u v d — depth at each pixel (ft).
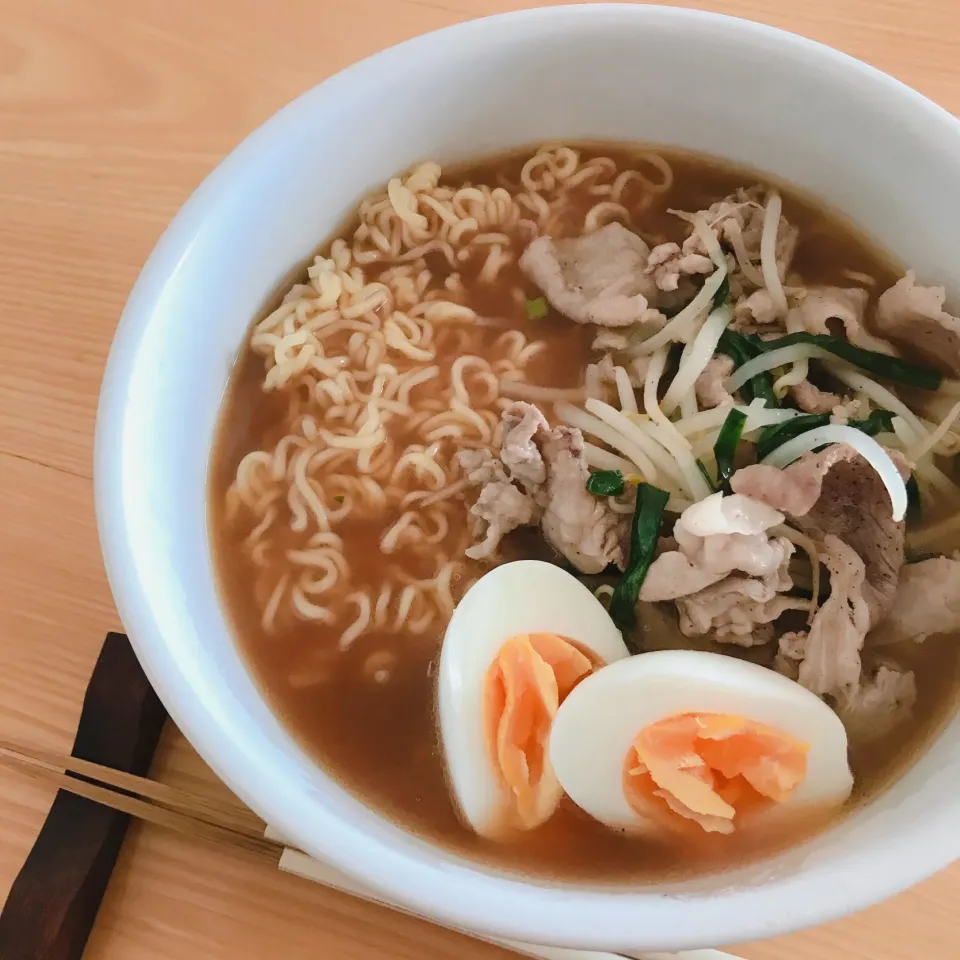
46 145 0.93
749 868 0.58
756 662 0.69
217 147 0.93
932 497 0.74
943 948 0.65
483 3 0.98
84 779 0.70
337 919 0.67
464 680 0.66
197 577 0.66
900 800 0.59
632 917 0.49
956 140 0.71
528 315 0.85
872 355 0.77
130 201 0.91
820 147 0.79
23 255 0.89
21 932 0.64
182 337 0.68
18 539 0.79
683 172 0.86
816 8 0.95
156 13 0.99
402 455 0.80
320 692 0.71
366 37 0.97
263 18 0.98
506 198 0.87
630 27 0.75
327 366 0.81
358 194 0.82
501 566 0.69
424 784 0.66
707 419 0.76
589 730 0.63
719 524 0.67
